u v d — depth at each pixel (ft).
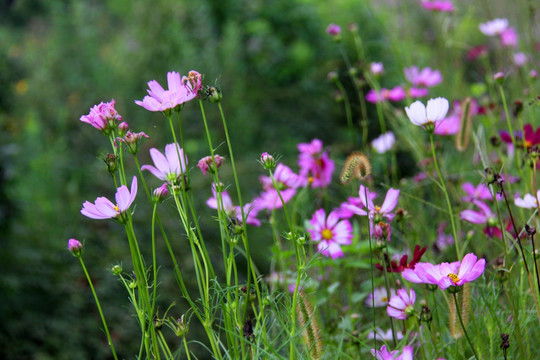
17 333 12.91
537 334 7.07
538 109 9.41
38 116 19.34
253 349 6.67
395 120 9.96
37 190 15.92
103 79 20.68
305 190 8.29
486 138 9.46
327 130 19.58
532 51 10.22
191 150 18.12
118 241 15.39
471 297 7.14
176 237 15.72
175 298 14.30
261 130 19.79
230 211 7.18
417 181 9.18
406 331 7.13
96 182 17.26
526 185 7.65
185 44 20.57
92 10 23.67
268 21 21.83
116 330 13.75
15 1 29.94
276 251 7.76
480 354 6.80
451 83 12.48
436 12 11.97
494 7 13.15
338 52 20.38
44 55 22.20
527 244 7.37
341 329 7.59
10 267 13.65
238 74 20.81
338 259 8.00
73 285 14.14
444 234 8.17
